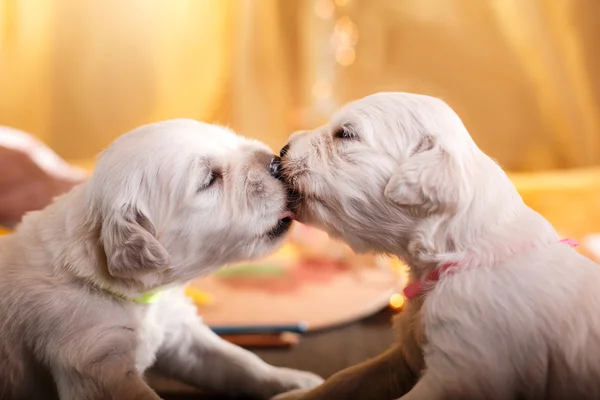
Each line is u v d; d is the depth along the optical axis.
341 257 0.76
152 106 1.05
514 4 0.99
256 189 0.52
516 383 0.46
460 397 0.46
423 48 1.02
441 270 0.48
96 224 0.51
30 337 0.50
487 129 1.03
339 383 0.51
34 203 0.80
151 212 0.51
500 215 0.49
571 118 1.00
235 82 1.04
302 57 1.03
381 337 0.62
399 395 0.51
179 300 0.56
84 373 0.48
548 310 0.46
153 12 1.03
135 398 0.48
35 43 1.03
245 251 0.52
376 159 0.49
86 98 1.05
